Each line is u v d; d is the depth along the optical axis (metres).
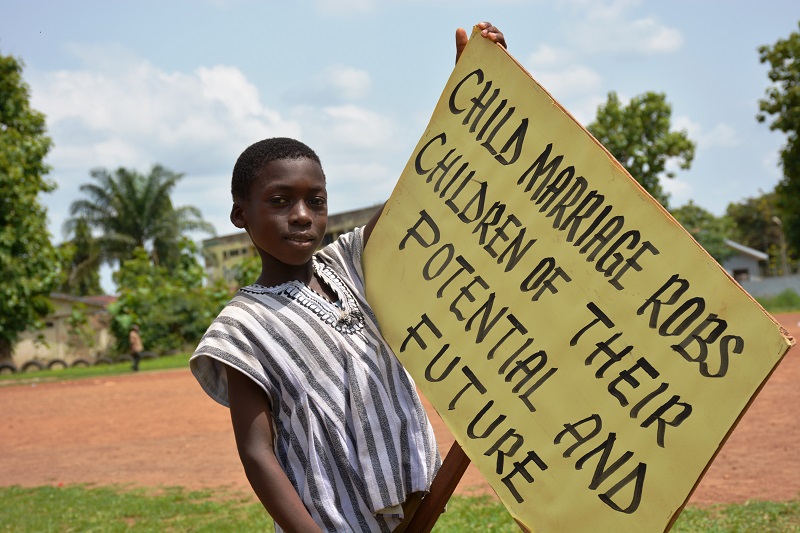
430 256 2.65
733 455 7.97
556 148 2.50
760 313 2.11
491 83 2.66
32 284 29.03
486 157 2.62
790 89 33.12
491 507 6.48
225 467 9.55
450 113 2.72
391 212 2.75
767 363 2.09
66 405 17.53
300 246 2.51
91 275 49.25
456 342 2.54
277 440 2.47
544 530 2.32
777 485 6.71
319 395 2.44
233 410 2.45
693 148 39.72
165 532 6.65
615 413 2.27
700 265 2.21
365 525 2.41
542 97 2.55
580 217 2.42
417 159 2.75
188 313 34.91
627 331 2.29
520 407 2.41
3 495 8.62
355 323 2.57
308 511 2.39
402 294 2.66
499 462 2.41
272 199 2.51
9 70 30.94
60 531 6.93
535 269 2.47
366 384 2.47
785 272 58.84
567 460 2.31
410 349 2.60
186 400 16.81
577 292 2.38
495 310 2.51
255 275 32.88
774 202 35.66
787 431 8.88
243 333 2.46
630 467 2.23
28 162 30.48
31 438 12.96
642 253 2.30
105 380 24.59
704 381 2.16
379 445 2.43
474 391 2.49
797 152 33.25
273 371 2.45
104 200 49.03
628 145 39.31
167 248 49.12
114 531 6.77
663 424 2.20
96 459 10.70
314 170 2.55
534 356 2.42
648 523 2.19
